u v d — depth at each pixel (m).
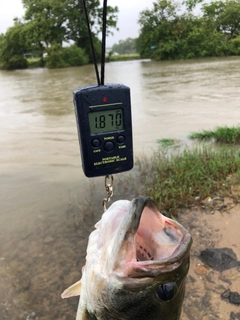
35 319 0.46
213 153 0.90
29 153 1.09
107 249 0.23
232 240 0.56
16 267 0.56
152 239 0.23
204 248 0.55
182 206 0.67
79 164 0.98
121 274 0.21
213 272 0.50
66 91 2.50
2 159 1.04
